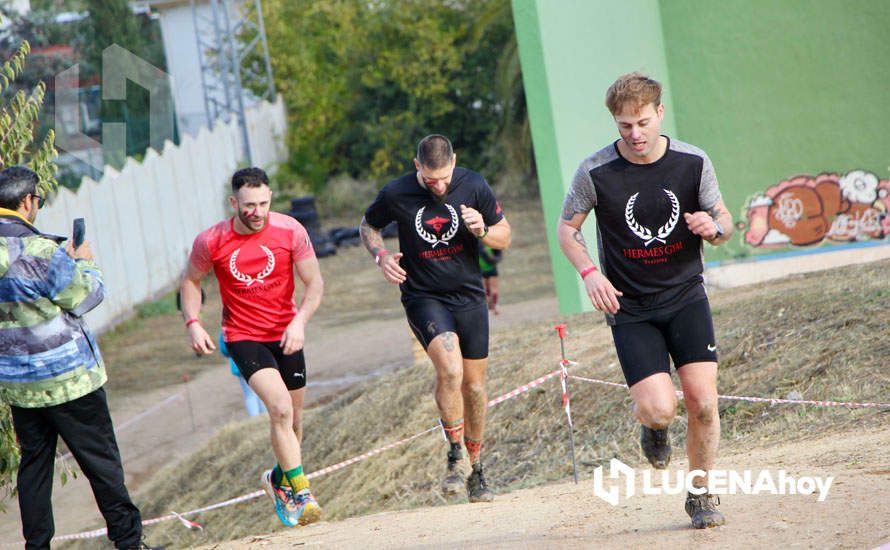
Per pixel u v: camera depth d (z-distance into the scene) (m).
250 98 76.12
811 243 27.36
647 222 8.59
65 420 10.12
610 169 8.60
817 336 16.52
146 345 40.78
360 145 71.44
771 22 26.94
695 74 27.73
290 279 11.66
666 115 28.00
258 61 75.38
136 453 27.91
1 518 23.62
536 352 21.41
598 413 17.28
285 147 73.81
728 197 27.86
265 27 75.19
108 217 44.78
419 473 18.53
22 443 10.28
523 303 39.06
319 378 32.59
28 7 52.00
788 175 27.34
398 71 67.88
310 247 11.74
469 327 12.35
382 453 19.92
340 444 21.69
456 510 12.91
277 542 12.41
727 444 14.33
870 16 26.19
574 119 25.61
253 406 25.61
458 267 12.18
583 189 8.72
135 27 61.03
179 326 43.53
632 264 8.71
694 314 8.71
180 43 77.19
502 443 18.12
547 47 24.86
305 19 75.44
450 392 12.12
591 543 8.91
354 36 71.00
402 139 68.94
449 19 69.31
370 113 71.00
